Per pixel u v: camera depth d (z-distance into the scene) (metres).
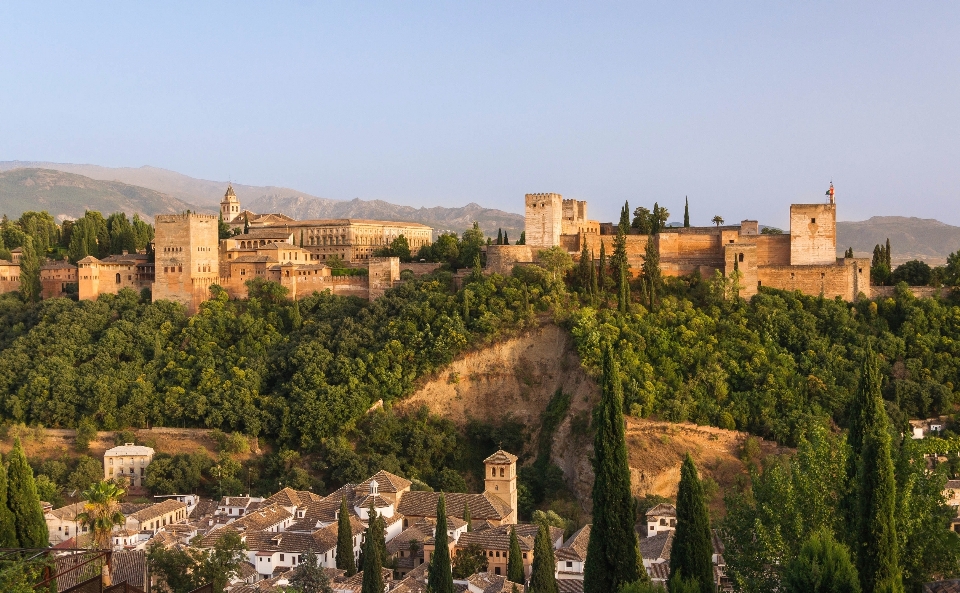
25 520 84.38
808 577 72.50
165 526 173.12
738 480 182.12
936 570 84.25
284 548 154.25
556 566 148.12
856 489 81.31
